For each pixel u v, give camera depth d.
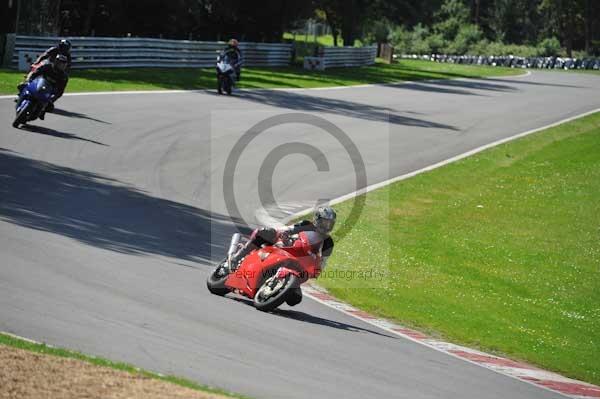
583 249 54.44
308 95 110.44
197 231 43.66
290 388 22.11
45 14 107.50
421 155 77.50
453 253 50.38
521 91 150.38
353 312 35.44
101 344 22.86
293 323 30.19
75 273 30.81
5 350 19.30
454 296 42.31
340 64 178.12
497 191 68.00
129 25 157.88
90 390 17.50
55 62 62.62
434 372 27.52
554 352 36.09
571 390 29.69
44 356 19.44
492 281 46.38
